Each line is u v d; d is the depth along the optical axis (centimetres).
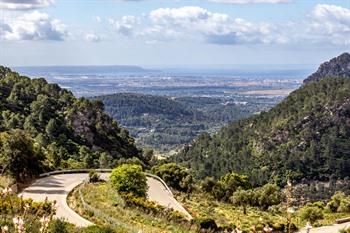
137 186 3962
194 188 5850
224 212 4584
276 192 5600
